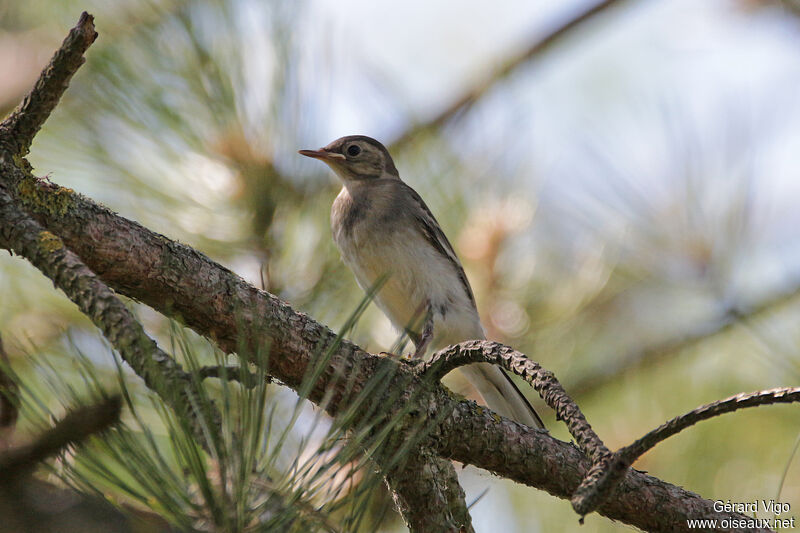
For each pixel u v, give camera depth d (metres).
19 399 3.95
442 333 11.21
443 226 10.95
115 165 8.50
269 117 8.67
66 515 3.60
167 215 8.48
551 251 10.86
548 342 10.61
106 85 8.54
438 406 6.35
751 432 9.66
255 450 3.78
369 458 4.48
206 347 7.20
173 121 8.52
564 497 6.91
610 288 10.51
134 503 4.08
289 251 8.70
